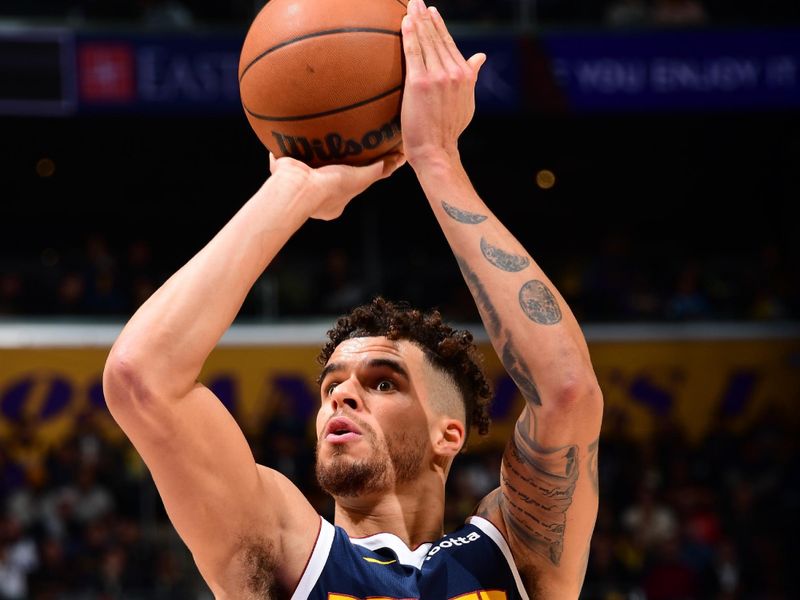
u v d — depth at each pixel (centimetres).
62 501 1181
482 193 1802
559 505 266
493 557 273
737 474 1296
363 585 259
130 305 1384
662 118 1647
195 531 250
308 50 273
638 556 1170
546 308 258
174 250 1805
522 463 267
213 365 1300
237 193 1808
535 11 1402
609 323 1379
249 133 1672
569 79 1355
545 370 253
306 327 1338
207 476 247
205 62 1313
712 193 1827
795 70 1386
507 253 264
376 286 1457
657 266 1573
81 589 1096
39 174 1744
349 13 276
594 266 1540
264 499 258
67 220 1780
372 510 278
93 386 1270
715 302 1488
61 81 1278
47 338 1273
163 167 1761
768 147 1769
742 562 1200
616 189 1817
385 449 276
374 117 277
